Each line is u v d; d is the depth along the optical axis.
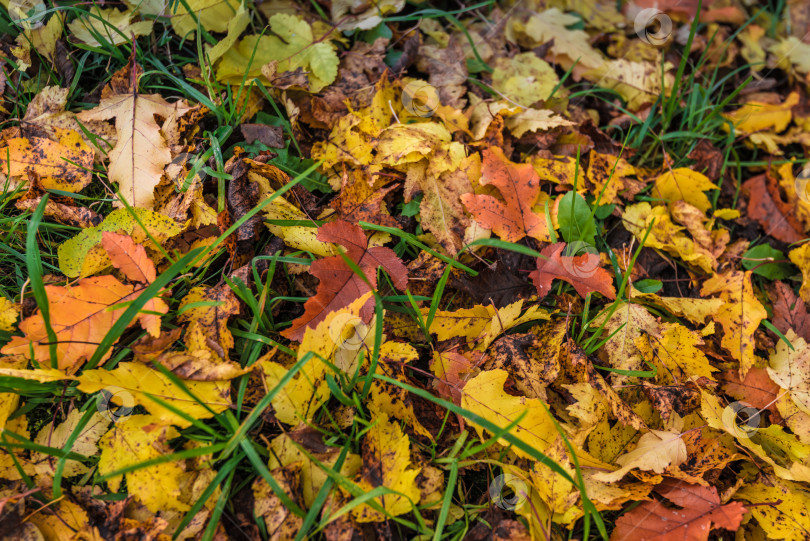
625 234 0.87
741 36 1.05
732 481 0.75
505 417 0.72
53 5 0.82
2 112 0.81
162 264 0.75
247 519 0.69
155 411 0.68
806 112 1.00
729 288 0.83
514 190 0.80
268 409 0.70
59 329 0.69
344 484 0.67
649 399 0.77
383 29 0.90
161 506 0.67
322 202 0.81
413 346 0.77
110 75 0.83
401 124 0.83
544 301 0.82
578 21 0.99
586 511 0.68
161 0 0.84
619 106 0.95
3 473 0.68
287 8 0.90
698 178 0.87
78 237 0.73
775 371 0.80
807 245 0.87
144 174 0.77
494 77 0.92
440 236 0.80
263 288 0.75
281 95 0.84
